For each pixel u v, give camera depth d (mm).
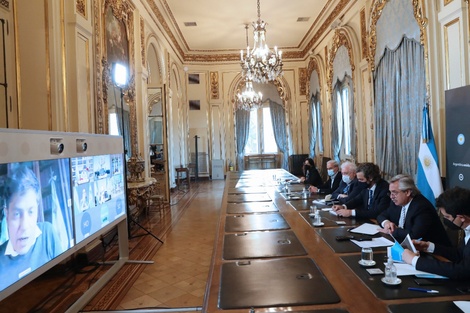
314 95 11570
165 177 8047
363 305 1477
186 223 6293
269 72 7398
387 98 5961
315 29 10273
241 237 2617
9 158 2238
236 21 9602
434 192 4320
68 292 3408
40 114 3885
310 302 1518
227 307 1503
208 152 13039
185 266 4082
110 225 3764
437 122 4422
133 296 3275
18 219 2340
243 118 13492
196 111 12961
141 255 4508
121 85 5863
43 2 3889
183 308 3012
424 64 4609
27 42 3885
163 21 8867
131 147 6414
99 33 4875
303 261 2039
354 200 3859
